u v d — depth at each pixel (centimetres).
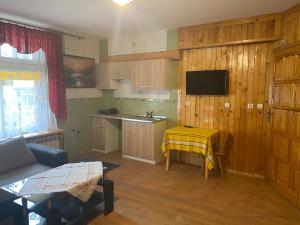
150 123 445
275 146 346
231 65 398
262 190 342
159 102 485
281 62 334
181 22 400
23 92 397
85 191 238
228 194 328
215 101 419
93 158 482
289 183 310
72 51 486
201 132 394
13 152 304
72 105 491
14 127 384
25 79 397
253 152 392
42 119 425
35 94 414
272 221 265
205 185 357
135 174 397
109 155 503
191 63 437
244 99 393
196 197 318
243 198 317
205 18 377
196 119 441
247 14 356
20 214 231
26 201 229
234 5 316
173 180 374
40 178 249
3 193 217
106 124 515
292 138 303
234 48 394
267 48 368
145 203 301
